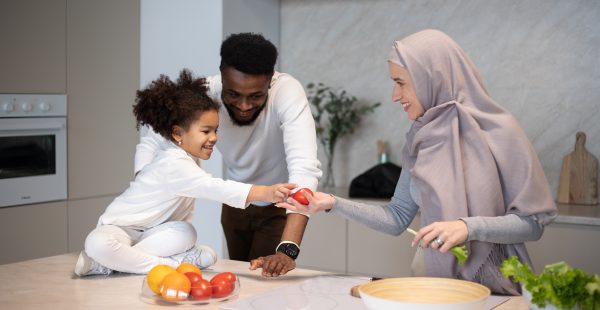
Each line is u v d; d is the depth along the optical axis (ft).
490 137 5.88
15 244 11.12
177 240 6.33
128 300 5.31
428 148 6.06
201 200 12.59
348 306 5.08
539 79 11.98
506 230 5.60
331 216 11.84
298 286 5.74
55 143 11.61
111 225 6.37
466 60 6.11
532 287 4.22
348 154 13.69
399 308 4.27
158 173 6.44
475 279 5.77
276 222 8.64
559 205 11.29
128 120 12.92
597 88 11.56
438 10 12.71
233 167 8.45
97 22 12.25
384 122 13.30
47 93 11.46
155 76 12.97
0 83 10.77
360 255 11.59
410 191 6.47
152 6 12.92
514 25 12.12
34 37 11.21
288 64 14.14
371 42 13.34
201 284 5.18
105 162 12.51
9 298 5.38
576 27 11.66
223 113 7.78
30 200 11.28
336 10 13.61
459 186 5.80
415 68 6.01
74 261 6.84
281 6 14.10
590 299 4.06
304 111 7.47
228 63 6.95
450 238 5.40
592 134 11.61
